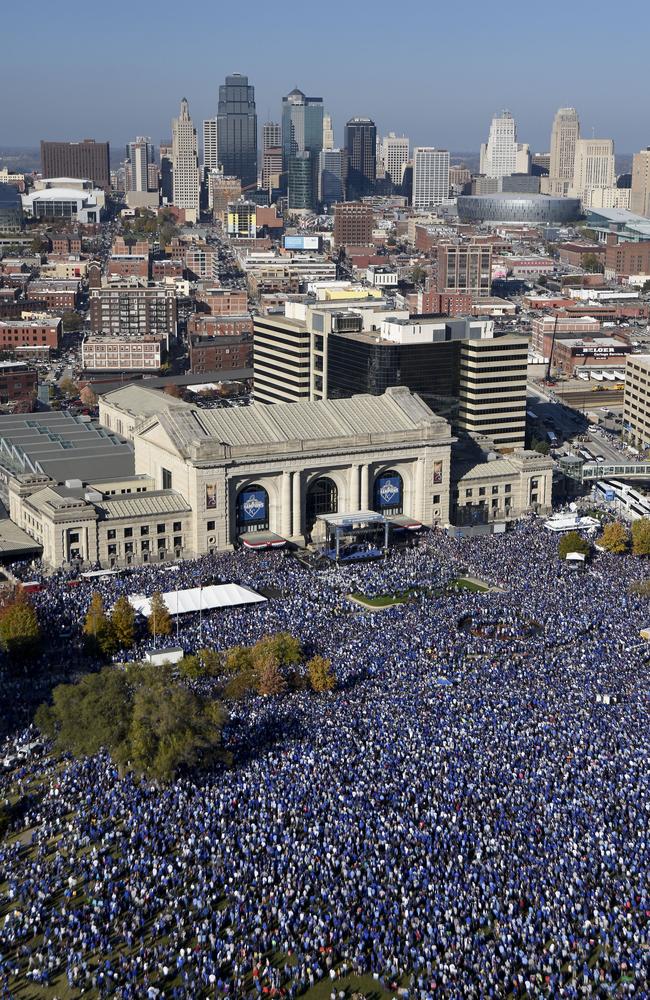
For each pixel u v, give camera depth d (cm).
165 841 17175
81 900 15925
